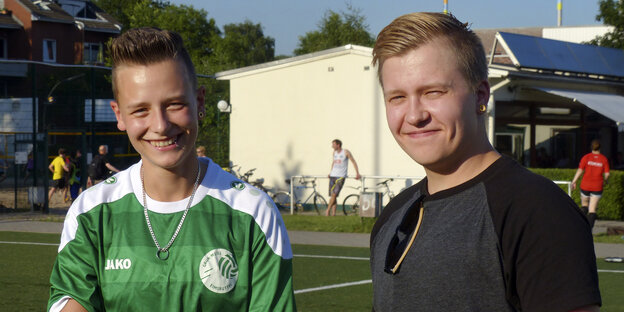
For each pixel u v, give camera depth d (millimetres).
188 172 2307
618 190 16656
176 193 2309
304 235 13336
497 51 21625
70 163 20859
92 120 20656
